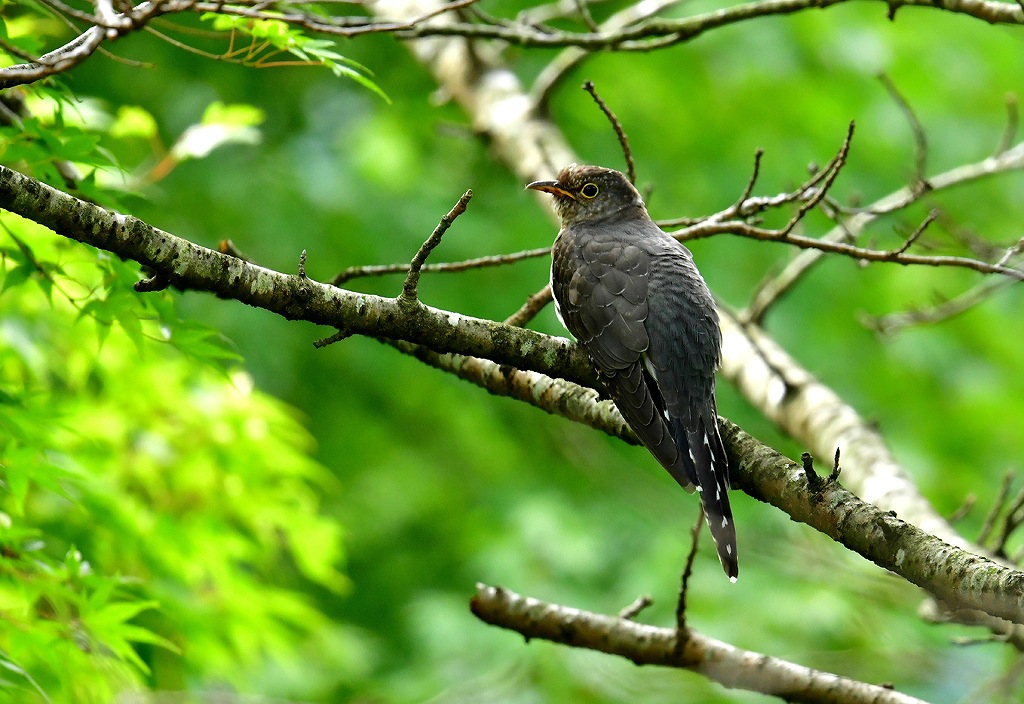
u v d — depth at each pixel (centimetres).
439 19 1334
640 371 799
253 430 1009
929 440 1659
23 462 742
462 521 1683
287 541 1201
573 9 1200
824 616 1334
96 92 1602
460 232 1683
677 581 1431
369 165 1698
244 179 1602
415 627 1536
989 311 1731
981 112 1827
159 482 1015
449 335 676
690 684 1287
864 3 1739
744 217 864
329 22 850
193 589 995
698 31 923
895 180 1734
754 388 1052
